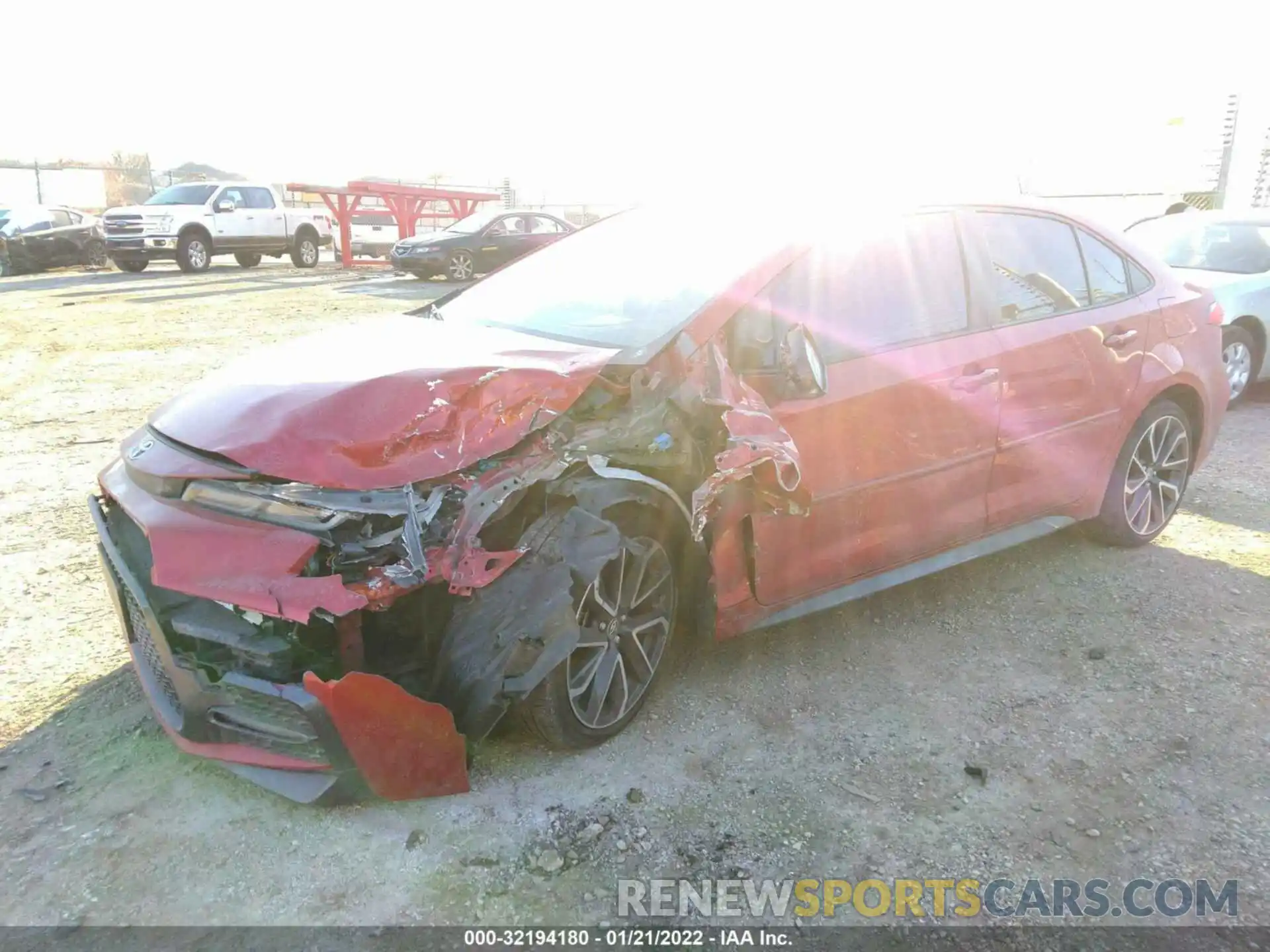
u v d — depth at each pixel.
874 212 3.53
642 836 2.52
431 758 2.48
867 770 2.85
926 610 3.95
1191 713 3.18
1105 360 4.11
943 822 2.62
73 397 7.80
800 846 2.51
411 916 2.24
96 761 2.80
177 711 2.68
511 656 2.47
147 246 19.80
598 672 2.84
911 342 3.46
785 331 3.14
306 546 2.30
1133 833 2.59
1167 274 4.60
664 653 3.08
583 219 27.56
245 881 2.33
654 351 2.89
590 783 2.74
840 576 3.42
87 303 14.70
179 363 9.38
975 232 3.79
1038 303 3.94
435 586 2.52
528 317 3.50
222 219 20.80
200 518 2.43
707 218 3.75
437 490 2.43
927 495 3.57
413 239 18.28
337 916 2.23
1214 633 3.74
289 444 2.40
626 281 3.48
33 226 20.83
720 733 3.02
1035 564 4.44
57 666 3.35
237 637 2.36
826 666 3.47
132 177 34.75
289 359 3.03
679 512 2.95
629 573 2.88
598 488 2.72
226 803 2.62
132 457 2.74
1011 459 3.83
